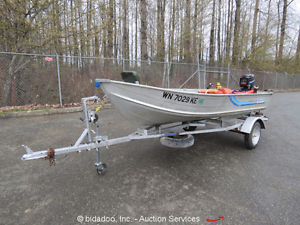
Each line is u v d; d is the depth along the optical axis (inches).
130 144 173.9
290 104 441.4
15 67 302.0
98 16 389.7
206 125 162.7
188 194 101.3
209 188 107.0
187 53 507.8
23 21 279.4
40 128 210.1
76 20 339.9
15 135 186.5
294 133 216.1
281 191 104.6
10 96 302.5
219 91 169.8
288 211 88.6
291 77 885.2
